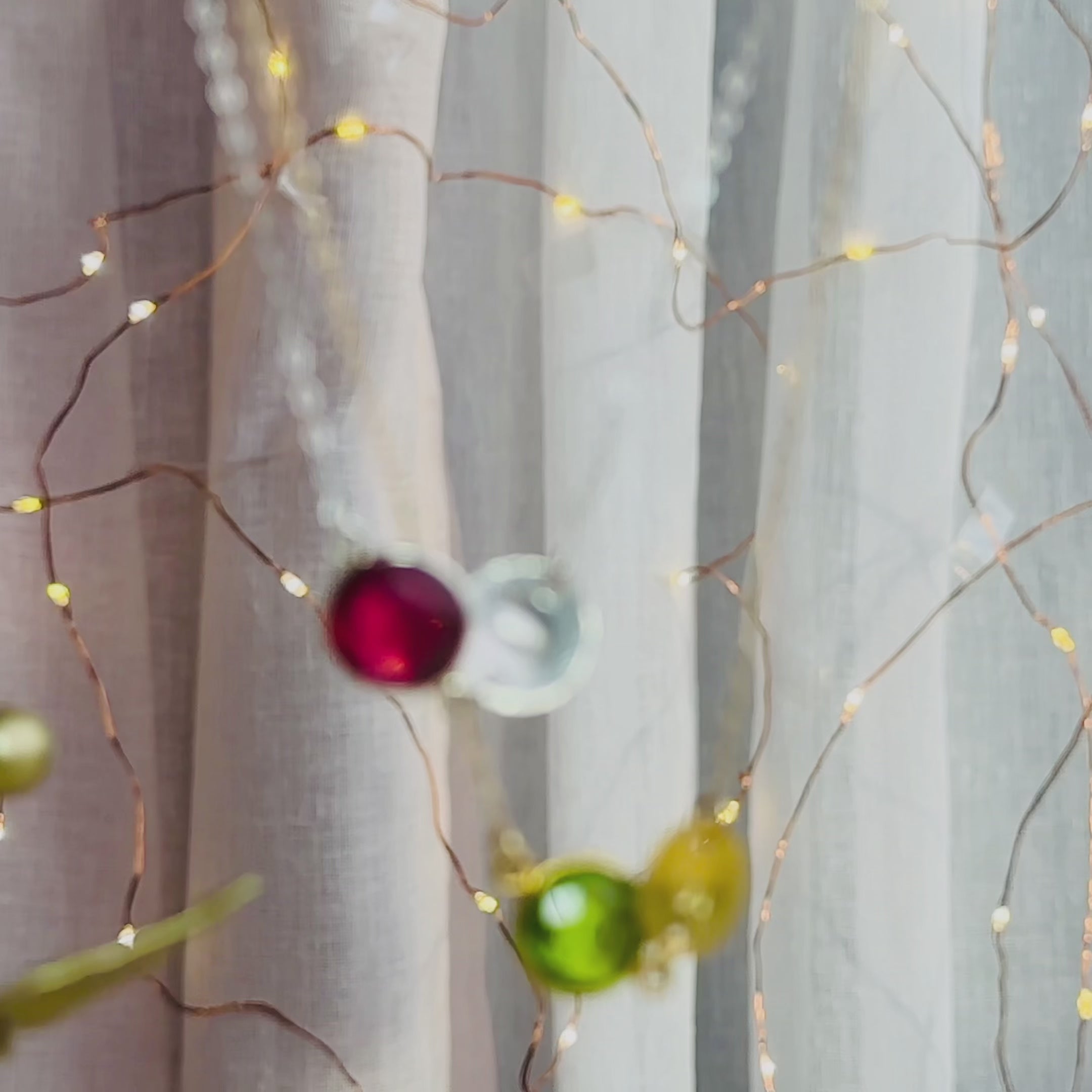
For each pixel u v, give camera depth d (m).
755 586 0.37
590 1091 0.36
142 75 0.36
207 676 0.35
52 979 0.30
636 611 0.36
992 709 0.39
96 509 0.36
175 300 0.36
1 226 0.36
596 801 0.36
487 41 0.37
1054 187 0.38
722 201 0.38
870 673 0.36
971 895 0.39
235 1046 0.35
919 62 0.36
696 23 0.36
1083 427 0.38
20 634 0.36
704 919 0.34
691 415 0.36
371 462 0.35
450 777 0.37
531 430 0.37
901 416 0.36
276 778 0.35
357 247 0.35
